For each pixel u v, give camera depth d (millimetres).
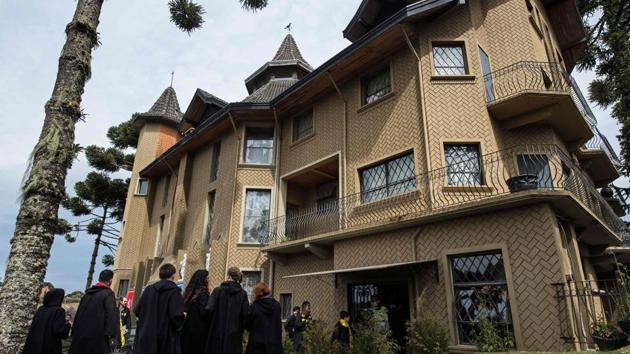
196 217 17297
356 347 8109
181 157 20047
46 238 4457
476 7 12203
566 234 8688
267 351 5152
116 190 27672
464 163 10031
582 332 7055
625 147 14719
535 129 10820
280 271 13820
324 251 12117
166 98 27281
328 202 15000
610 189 15359
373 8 13734
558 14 15594
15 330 4020
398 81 11773
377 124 11953
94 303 4992
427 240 9445
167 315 4641
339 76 13391
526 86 10758
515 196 7699
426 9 10891
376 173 11703
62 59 5160
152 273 18266
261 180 15305
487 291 8133
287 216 15164
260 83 20266
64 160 4691
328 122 13859
